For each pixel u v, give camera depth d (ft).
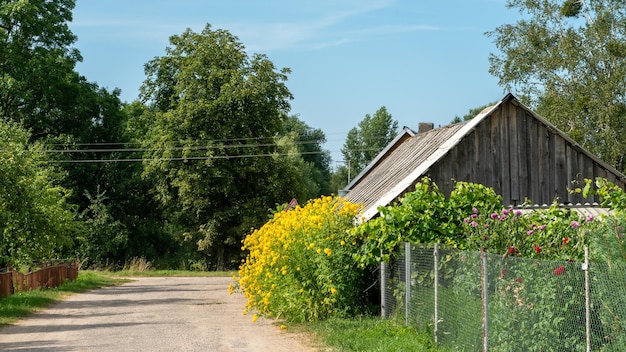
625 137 116.78
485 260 32.17
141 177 186.39
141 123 220.23
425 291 41.88
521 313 29.27
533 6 128.36
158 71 190.60
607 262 24.35
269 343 44.78
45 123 171.94
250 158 178.19
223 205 180.65
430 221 47.88
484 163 74.28
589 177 76.43
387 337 41.63
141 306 76.23
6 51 160.76
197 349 42.70
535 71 126.82
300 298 53.83
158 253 210.79
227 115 179.11
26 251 91.09
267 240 57.82
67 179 180.86
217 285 120.47
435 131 83.56
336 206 56.39
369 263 50.70
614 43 119.14
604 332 23.97
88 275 140.97
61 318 63.36
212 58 182.80
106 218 180.65
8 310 66.64
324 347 42.42
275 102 184.55
